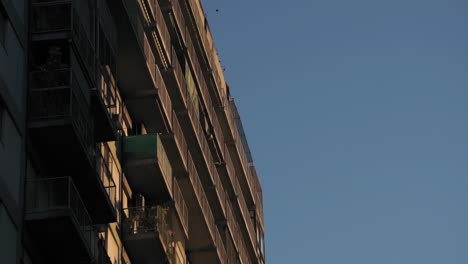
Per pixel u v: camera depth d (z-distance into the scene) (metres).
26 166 44.53
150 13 60.38
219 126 74.88
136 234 56.69
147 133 61.56
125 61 57.81
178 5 66.69
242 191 83.44
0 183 41.97
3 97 42.97
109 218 49.88
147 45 58.56
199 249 68.00
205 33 73.38
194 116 66.81
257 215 85.50
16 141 43.78
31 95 45.25
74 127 45.47
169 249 58.91
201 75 70.75
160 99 59.84
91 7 50.19
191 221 66.81
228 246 74.00
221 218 72.75
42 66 45.59
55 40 46.00
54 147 46.03
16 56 44.38
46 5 46.34
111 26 53.59
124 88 59.19
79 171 47.47
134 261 57.97
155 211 57.16
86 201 49.00
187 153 64.69
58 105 45.34
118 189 56.84
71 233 44.75
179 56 66.75
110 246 54.66
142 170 58.12
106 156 54.91
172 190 60.47
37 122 45.03
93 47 49.84
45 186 44.47
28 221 43.78
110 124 50.34
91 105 49.25
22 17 45.22
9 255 42.25
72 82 45.94
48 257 45.75
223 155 74.94
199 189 66.44
